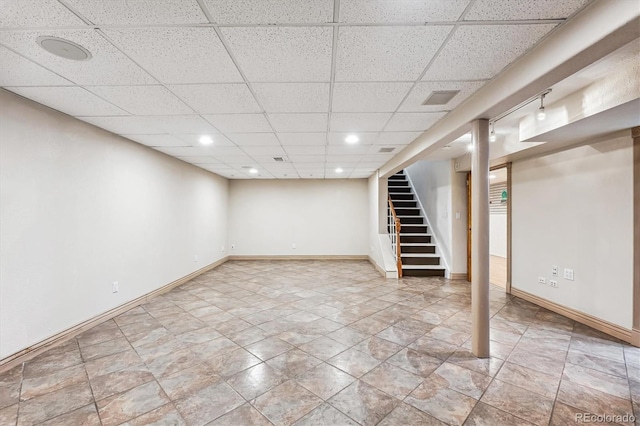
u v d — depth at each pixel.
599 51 1.48
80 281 3.15
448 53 1.84
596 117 2.52
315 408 1.94
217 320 3.56
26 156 2.57
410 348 2.81
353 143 4.12
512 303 4.19
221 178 7.50
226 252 7.90
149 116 2.98
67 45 1.72
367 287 5.13
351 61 1.92
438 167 6.27
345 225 8.20
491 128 3.78
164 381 2.26
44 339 2.74
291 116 2.98
